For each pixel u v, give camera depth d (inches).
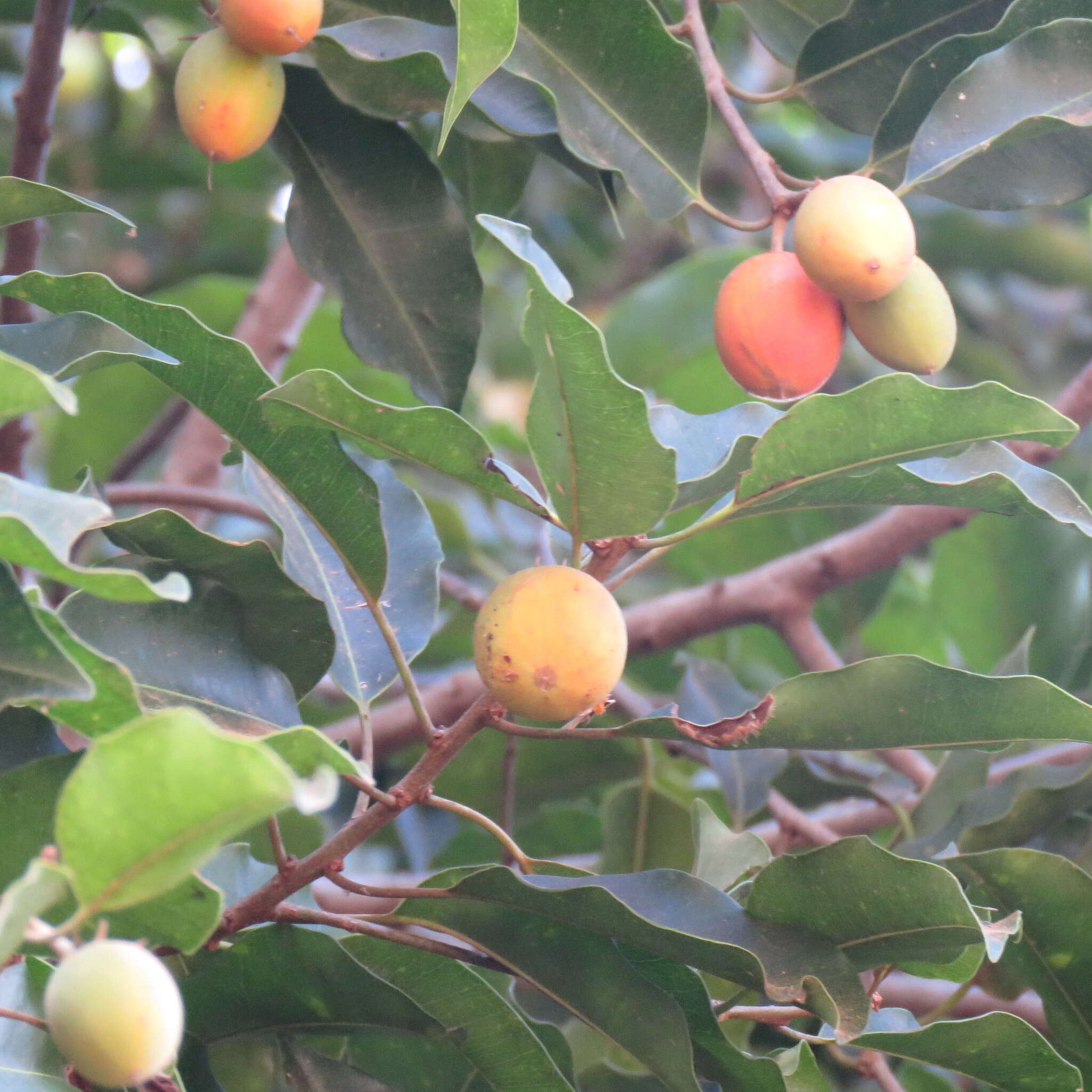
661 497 64.4
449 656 75.3
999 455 66.3
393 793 65.1
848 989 65.1
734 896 66.7
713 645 76.9
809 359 66.5
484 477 64.8
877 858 65.0
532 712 64.6
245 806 62.2
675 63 67.7
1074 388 71.6
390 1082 66.8
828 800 72.1
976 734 65.2
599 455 64.3
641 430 64.1
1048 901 66.3
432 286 68.6
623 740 73.2
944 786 69.9
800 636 72.7
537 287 63.6
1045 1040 65.1
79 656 63.2
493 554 80.6
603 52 67.8
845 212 66.1
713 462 66.6
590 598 64.5
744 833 67.6
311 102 68.5
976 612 73.8
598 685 64.5
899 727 65.2
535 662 64.4
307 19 66.8
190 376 65.4
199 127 67.1
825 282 66.2
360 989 65.7
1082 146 67.4
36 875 62.1
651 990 65.3
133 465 73.9
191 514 73.8
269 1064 66.2
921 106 67.9
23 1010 64.2
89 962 62.2
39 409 63.0
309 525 67.4
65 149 86.7
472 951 65.5
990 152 67.4
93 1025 62.2
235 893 66.5
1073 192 67.4
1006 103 67.6
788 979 65.1
